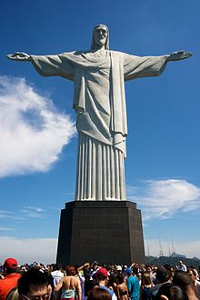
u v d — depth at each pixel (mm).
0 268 19703
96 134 29266
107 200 26875
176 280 5531
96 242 25062
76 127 30328
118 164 28500
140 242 26234
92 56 31984
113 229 25516
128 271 13516
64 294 10266
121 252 24766
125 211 26141
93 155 28906
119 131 29188
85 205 26359
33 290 3791
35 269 4094
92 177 28312
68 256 24672
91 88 30750
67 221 26250
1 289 6152
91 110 30109
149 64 32188
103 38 32844
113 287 10781
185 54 31969
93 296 4047
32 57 31859
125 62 32312
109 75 31266
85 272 15844
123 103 30766
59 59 32188
